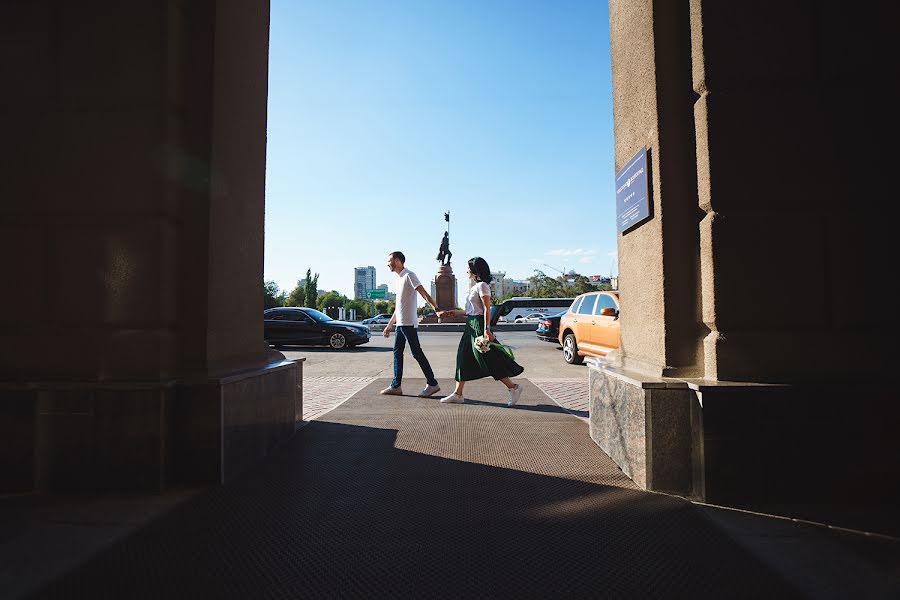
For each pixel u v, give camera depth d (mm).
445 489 2857
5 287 2936
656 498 2711
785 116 2781
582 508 2570
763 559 2041
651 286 3139
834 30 2793
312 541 2193
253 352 3764
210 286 3064
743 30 2811
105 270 2938
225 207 3295
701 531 2301
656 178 3025
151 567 1961
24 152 2971
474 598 1756
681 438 2789
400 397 6203
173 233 3020
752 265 2756
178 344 3025
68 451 2807
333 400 5992
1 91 2986
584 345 10258
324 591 1797
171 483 2883
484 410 5297
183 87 3100
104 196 2947
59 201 2955
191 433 2930
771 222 2764
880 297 2727
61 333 2928
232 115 3404
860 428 2633
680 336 2961
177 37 3053
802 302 2744
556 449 3715
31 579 1863
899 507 2580
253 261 3775
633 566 1982
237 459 3135
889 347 2711
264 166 4016
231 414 3062
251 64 3773
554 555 2070
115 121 2961
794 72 2791
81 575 1896
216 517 2453
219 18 3207
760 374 2736
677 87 3014
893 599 1746
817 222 2758
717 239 2768
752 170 2773
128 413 2809
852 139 2768
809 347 2730
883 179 2754
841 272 2742
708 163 2787
